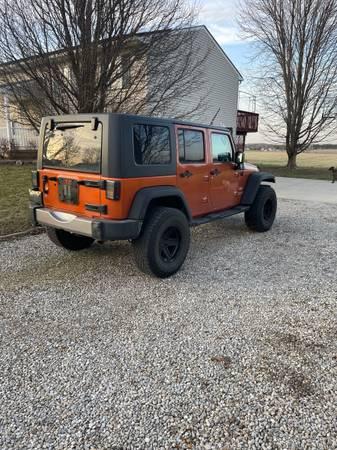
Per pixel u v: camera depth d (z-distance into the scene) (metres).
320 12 17.56
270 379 2.26
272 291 3.62
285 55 18.81
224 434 1.84
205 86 16.48
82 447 1.75
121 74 8.54
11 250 4.73
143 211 3.50
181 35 9.66
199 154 4.47
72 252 4.72
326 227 6.50
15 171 10.99
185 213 4.21
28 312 3.10
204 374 2.30
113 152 3.30
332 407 2.03
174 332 2.81
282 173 17.11
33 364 2.38
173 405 2.03
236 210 5.32
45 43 7.98
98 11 7.79
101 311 3.15
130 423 1.90
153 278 3.92
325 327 2.92
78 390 2.14
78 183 3.60
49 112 8.62
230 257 4.70
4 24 7.89
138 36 8.47
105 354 2.51
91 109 8.26
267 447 1.76
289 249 5.09
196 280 3.89
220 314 3.12
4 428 1.85
